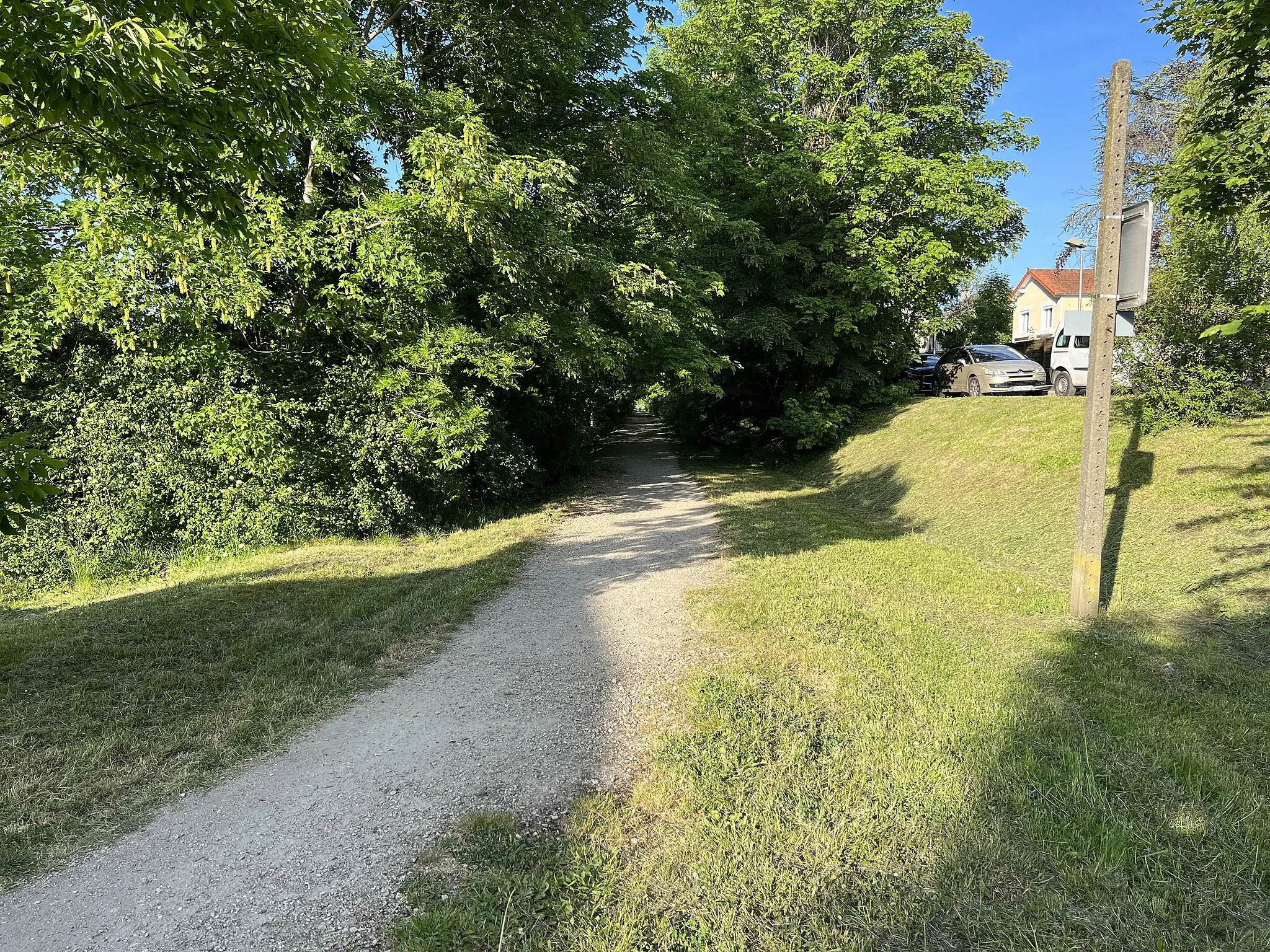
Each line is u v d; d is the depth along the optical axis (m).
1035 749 3.42
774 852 2.73
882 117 16.08
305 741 3.81
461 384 10.70
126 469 9.65
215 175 3.56
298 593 6.90
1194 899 2.42
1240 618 5.10
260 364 9.88
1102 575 6.46
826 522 10.34
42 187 7.78
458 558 8.60
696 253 16.80
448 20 10.08
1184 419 8.40
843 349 17.95
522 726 3.94
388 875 2.66
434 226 8.64
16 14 2.30
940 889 2.50
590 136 11.77
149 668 4.91
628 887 2.55
